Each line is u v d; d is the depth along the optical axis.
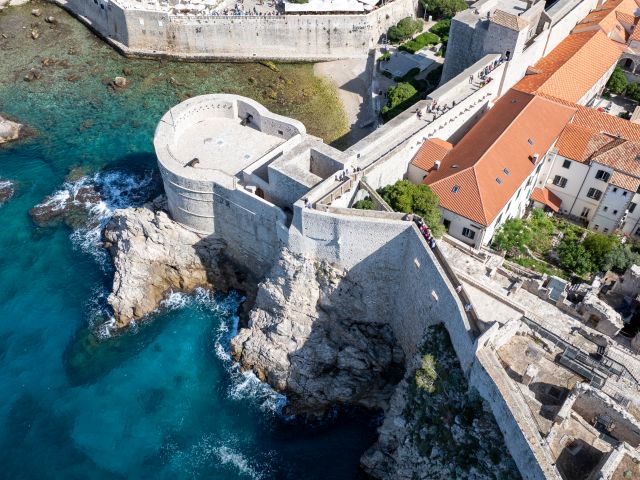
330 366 64.56
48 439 62.31
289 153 66.44
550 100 77.69
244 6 117.00
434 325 55.16
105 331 71.31
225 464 60.22
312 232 60.31
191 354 69.19
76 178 90.25
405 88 90.25
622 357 52.88
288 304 65.00
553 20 87.81
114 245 78.25
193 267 75.00
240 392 65.75
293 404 64.44
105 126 99.62
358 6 110.69
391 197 63.50
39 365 68.38
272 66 111.69
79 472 59.88
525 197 73.81
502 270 62.06
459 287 52.28
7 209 85.94
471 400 49.94
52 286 76.06
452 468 49.81
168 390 66.00
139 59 114.81
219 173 68.38
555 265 67.44
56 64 113.19
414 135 71.06
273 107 101.75
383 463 57.91
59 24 123.75
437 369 53.44
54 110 102.94
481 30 82.38
